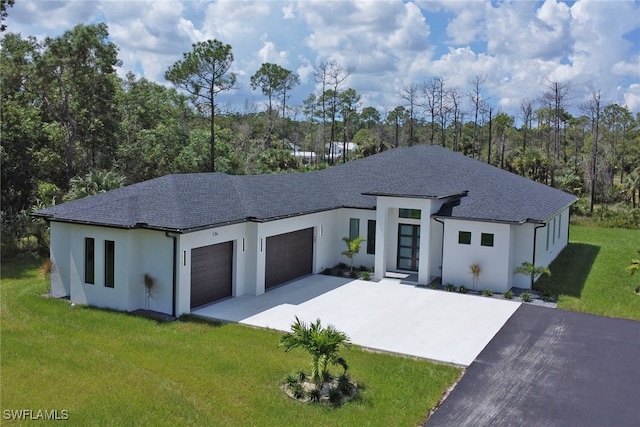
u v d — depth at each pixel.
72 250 18.12
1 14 29.94
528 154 51.06
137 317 16.48
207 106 50.00
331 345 11.35
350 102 77.19
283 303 18.64
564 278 23.27
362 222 24.36
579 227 41.41
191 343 14.19
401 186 23.14
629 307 18.84
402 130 84.12
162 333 15.01
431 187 22.94
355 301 19.09
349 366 12.96
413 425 10.20
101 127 41.72
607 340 15.32
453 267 21.36
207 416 9.98
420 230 21.80
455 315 17.59
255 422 9.95
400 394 11.52
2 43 37.56
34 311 16.94
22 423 8.98
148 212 17.62
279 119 79.94
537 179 50.31
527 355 14.09
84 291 18.02
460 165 26.64
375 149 59.16
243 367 12.52
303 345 11.48
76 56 38.66
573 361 13.70
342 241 24.88
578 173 56.00
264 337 14.95
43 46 38.50
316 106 79.19
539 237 22.38
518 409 11.03
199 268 17.88
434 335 15.59
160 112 54.88
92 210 18.23
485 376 12.69
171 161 47.09
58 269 19.09
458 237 21.19
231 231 18.88
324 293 20.12
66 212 18.50
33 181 36.03
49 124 38.53
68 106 39.81
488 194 23.12
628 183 50.78
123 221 17.05
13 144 34.16
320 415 10.40
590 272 24.62
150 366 12.33
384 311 17.94
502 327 16.39
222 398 10.84
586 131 80.69
